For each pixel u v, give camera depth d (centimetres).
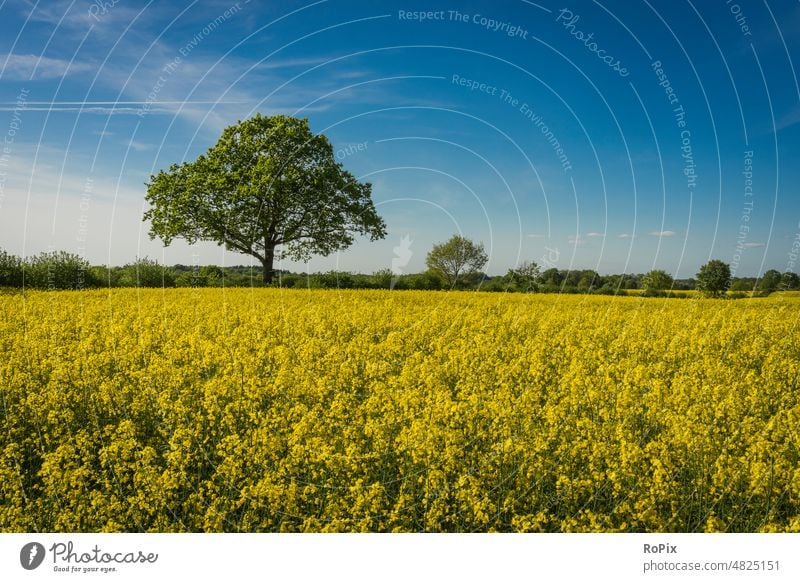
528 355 1080
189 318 1490
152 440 709
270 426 685
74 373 909
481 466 596
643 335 1305
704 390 797
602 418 754
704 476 565
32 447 679
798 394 841
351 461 607
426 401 766
